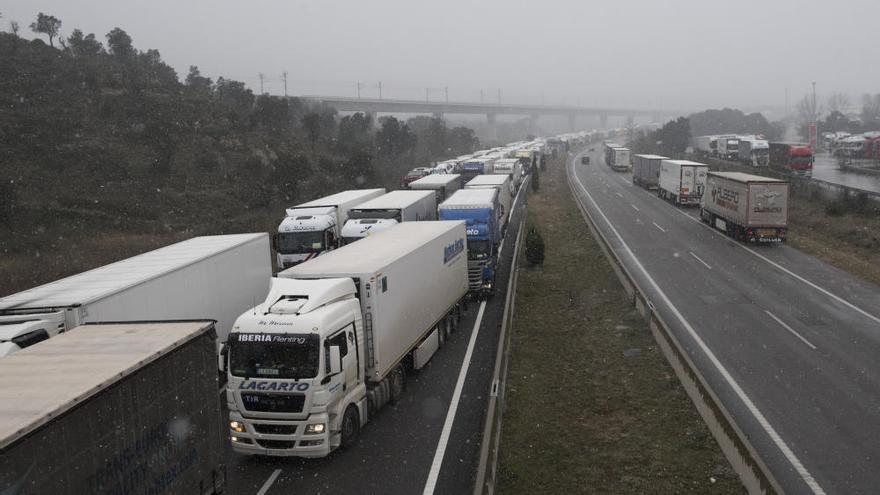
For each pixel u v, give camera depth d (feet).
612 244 126.82
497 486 41.11
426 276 63.93
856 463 42.57
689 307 81.66
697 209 177.17
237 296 67.15
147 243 123.95
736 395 54.24
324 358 43.52
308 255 89.86
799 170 234.79
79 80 207.00
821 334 70.03
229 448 49.01
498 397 49.80
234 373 44.06
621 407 53.01
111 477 26.43
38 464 22.61
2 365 28.53
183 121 202.49
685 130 372.38
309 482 42.68
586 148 569.64
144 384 28.81
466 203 91.56
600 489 40.50
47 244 118.42
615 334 72.08
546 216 168.76
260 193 169.17
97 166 162.20
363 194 113.70
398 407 54.65
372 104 465.88
